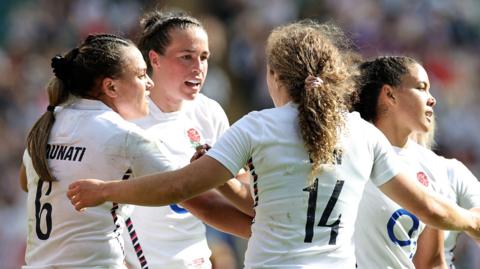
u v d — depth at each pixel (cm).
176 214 2194
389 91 2058
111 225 1833
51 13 7019
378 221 2011
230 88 6631
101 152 1827
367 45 6712
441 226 1828
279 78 1806
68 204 1828
